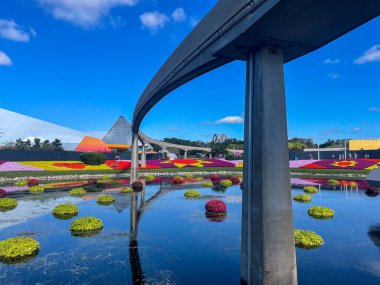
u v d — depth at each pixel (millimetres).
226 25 10281
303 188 31562
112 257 11602
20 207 21188
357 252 12211
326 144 119000
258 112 8602
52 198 25297
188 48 14070
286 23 7332
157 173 51094
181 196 26719
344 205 22219
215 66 12781
